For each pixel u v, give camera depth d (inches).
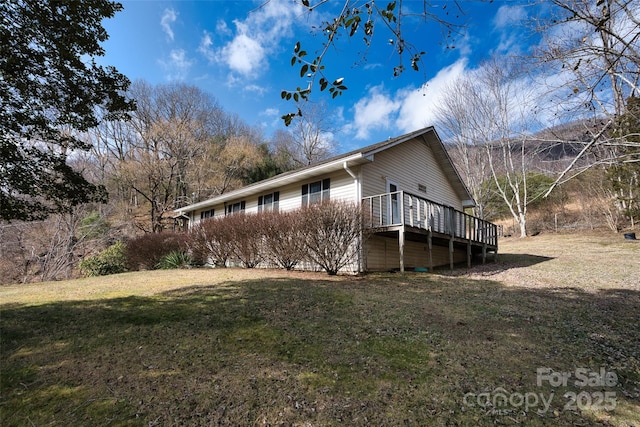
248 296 236.8
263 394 106.8
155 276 355.9
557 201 838.5
